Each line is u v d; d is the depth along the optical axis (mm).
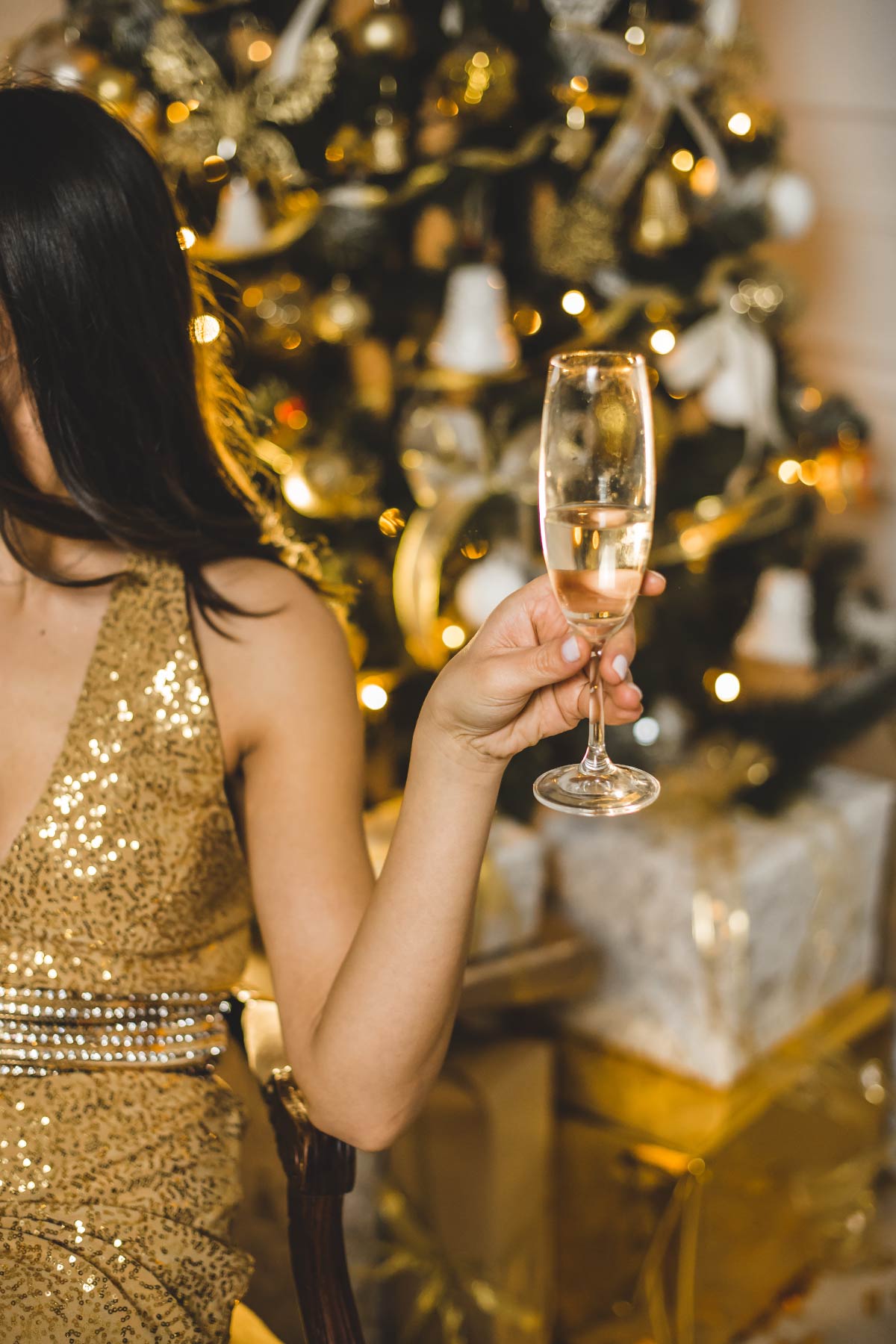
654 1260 2309
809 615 2965
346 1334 1426
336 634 1501
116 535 1448
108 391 1433
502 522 2357
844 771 2973
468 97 2240
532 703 1262
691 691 2777
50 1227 1398
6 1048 1446
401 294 2510
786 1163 2492
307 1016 1403
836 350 3691
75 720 1439
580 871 2531
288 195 2367
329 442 2434
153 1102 1456
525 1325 2193
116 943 1446
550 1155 2332
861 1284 2539
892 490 3625
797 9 3598
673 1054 2463
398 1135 1396
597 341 2492
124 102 2168
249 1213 1674
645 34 2471
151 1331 1384
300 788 1452
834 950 2705
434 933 1320
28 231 1393
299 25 2213
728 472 2705
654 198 2551
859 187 3580
